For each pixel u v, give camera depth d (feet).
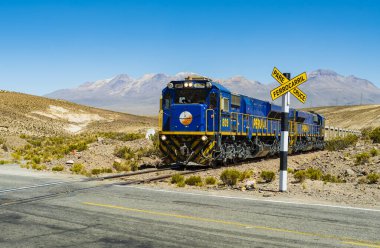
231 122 77.66
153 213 31.32
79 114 451.12
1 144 122.11
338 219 29.96
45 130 319.68
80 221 28.60
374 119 499.10
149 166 74.74
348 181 57.82
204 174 63.36
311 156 111.14
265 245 23.30
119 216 30.25
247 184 46.96
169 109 73.56
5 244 23.06
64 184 47.34
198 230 26.40
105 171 64.44
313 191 44.21
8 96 427.74
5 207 33.37
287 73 44.75
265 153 98.58
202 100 72.33
